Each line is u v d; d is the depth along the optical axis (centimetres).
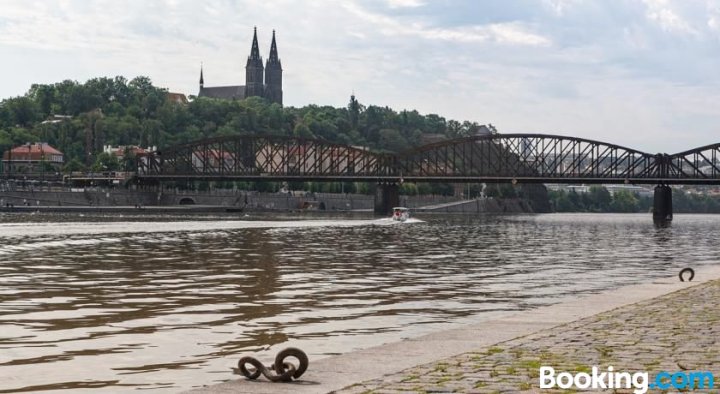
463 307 4494
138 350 3080
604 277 6656
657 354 2314
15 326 3681
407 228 17650
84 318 3947
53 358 2914
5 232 12738
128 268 6938
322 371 2122
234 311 4231
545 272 7106
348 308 4394
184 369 2728
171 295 4962
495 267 7594
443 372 2081
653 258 9281
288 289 5378
